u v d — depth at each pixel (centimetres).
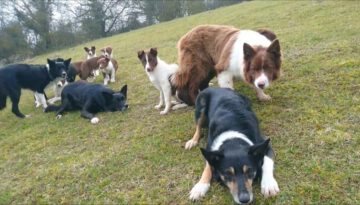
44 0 1180
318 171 118
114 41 654
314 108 159
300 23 347
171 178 132
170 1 1277
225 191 116
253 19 455
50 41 1172
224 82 180
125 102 217
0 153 190
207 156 108
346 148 127
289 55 238
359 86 169
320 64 206
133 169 143
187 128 170
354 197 105
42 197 138
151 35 592
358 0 370
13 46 1115
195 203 115
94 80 310
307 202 106
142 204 121
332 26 292
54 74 256
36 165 166
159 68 196
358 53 209
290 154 130
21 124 231
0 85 232
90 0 1277
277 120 156
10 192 145
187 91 194
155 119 191
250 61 161
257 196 111
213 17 598
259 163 110
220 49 182
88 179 143
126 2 1327
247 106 142
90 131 193
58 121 220
